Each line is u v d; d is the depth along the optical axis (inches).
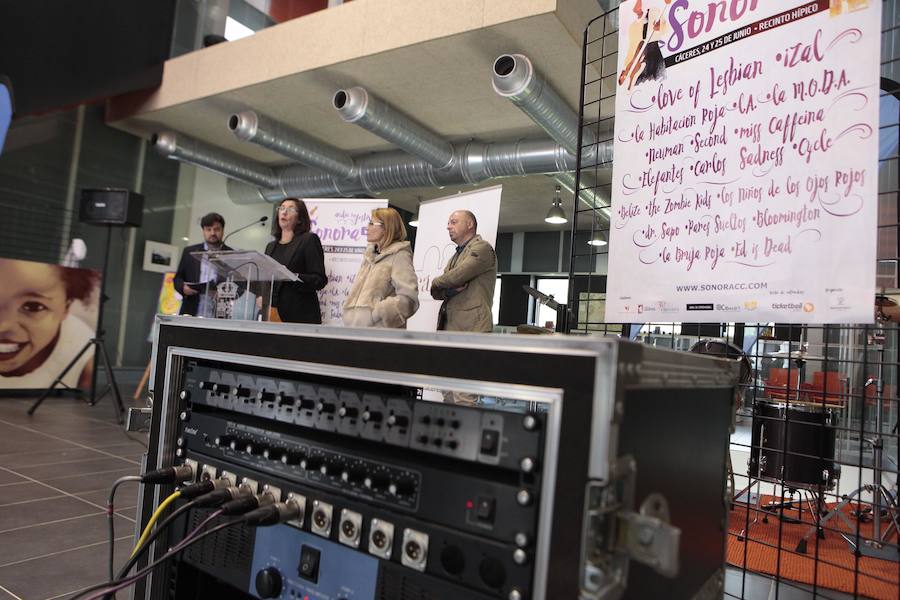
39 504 90.8
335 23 180.7
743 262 49.0
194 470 39.3
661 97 56.1
